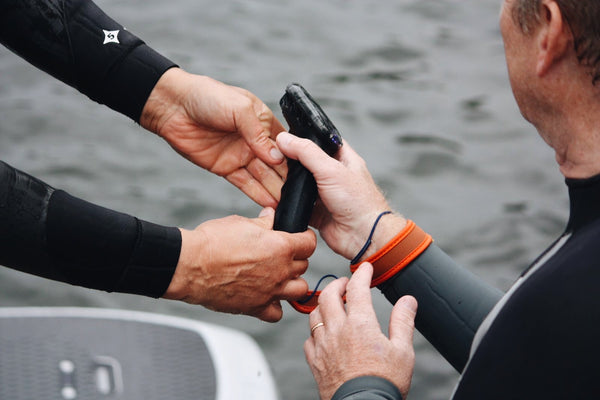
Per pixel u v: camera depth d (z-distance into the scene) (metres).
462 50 5.08
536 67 0.98
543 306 0.88
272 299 1.59
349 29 5.21
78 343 1.31
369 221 1.51
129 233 1.42
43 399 1.19
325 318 1.25
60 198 1.39
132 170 3.75
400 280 1.46
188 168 3.80
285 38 5.02
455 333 1.41
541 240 3.46
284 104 1.58
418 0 5.76
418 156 3.95
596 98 0.94
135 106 1.72
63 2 1.64
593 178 0.93
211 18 5.20
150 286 1.46
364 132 4.11
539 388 0.88
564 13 0.93
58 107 4.22
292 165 1.56
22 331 1.32
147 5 5.34
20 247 1.37
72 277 1.41
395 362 1.16
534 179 3.86
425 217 3.54
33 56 1.66
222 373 1.30
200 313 3.02
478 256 3.34
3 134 3.99
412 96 4.48
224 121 1.71
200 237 1.49
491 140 4.15
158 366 1.29
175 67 1.74
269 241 1.52
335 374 1.17
